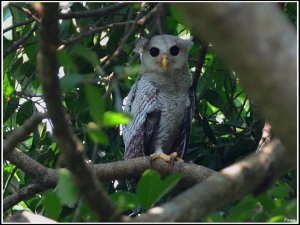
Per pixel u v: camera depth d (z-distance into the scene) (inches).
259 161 200.4
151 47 504.4
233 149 405.1
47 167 399.9
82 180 191.8
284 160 203.3
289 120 173.5
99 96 184.2
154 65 498.6
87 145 395.9
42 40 182.2
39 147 422.9
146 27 437.1
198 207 191.0
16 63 420.5
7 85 375.2
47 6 178.5
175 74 500.4
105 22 415.5
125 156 491.5
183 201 191.3
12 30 401.4
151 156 388.8
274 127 178.9
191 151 434.9
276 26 165.8
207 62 509.0
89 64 390.6
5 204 376.2
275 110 173.2
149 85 502.9
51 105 186.7
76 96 410.9
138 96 503.2
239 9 164.1
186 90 504.7
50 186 369.7
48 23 180.2
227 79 483.2
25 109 426.0
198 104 505.0
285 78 167.6
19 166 363.6
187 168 380.5
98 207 195.3
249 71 168.7
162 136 498.3
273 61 166.6
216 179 195.6
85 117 396.5
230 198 197.8
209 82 472.7
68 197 200.7
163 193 217.3
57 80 185.6
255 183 201.6
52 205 221.8
